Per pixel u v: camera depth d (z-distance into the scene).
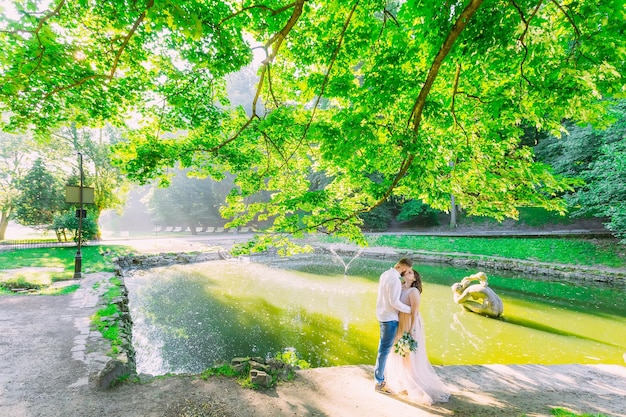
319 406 3.79
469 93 5.30
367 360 6.72
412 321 4.02
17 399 3.83
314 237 27.70
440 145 4.77
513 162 5.22
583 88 3.38
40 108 5.25
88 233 20.88
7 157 25.56
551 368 5.14
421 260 20.00
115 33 5.35
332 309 10.22
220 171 6.94
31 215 22.53
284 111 5.73
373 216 31.72
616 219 13.71
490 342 7.66
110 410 3.66
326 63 5.49
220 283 13.82
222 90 6.73
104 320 6.96
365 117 4.38
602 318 9.35
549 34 3.47
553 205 5.21
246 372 4.58
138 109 6.38
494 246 19.36
